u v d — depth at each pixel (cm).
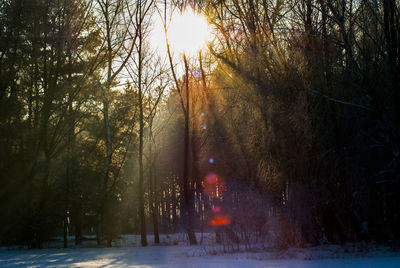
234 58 1956
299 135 1705
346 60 1764
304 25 1795
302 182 1709
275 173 1719
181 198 3478
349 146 1792
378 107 1705
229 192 2070
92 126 3528
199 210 2722
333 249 1596
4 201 2875
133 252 2116
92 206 3173
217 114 2181
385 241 1812
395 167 1755
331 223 1775
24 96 3191
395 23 1789
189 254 1822
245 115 1847
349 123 1794
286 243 1683
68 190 3147
